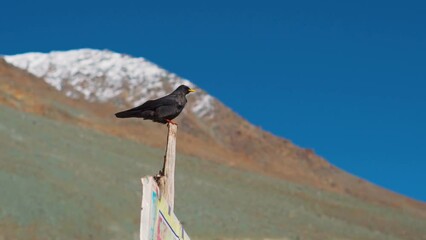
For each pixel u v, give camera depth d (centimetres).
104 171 7256
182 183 8381
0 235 4459
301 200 10156
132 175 7594
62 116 12181
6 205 4881
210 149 14662
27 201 5128
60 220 5112
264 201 8988
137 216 5925
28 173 5941
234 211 7312
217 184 9344
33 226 4791
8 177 5506
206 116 17188
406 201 15350
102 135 10056
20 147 6944
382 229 9488
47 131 8425
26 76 13825
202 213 6581
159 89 17938
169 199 741
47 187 5678
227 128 16775
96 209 5672
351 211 10150
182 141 14375
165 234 716
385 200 15000
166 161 749
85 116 12938
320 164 16575
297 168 15762
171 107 1073
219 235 6034
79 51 19988
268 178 11112
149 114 1062
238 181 10412
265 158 15612
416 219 10631
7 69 13438
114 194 6338
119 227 5528
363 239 8181
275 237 6544
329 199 10556
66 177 6303
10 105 11369
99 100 16550
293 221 8056
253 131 17012
